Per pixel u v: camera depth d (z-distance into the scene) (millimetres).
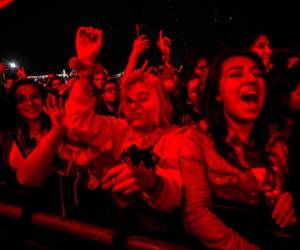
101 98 3438
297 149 1303
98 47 1816
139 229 1404
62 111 1774
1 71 5121
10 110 2266
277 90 1647
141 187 980
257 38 2535
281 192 1314
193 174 1208
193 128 1336
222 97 1277
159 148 1421
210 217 1148
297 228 1197
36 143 2197
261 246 1223
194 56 2445
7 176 2145
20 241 1759
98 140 1737
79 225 1477
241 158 1282
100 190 1735
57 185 1919
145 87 1723
